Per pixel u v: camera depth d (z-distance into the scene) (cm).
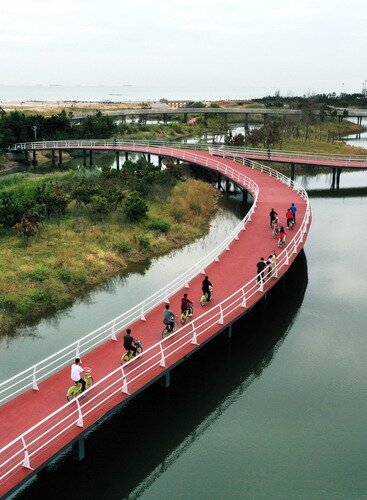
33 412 1585
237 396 1967
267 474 1588
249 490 1528
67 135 8238
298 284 2891
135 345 1842
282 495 1505
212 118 12975
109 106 17000
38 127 8056
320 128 10406
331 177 6191
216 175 5931
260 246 2981
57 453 1422
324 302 2684
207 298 2286
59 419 1554
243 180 4622
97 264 3141
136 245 3516
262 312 2569
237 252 2900
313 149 7656
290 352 2252
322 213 4416
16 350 2280
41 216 3569
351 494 1501
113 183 4794
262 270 2419
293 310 2597
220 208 4691
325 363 2170
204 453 1688
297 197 4081
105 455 1672
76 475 1595
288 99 18788
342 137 10550
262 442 1728
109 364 1853
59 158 7181
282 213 3609
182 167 6038
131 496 1527
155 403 1923
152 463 1652
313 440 1728
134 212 3841
